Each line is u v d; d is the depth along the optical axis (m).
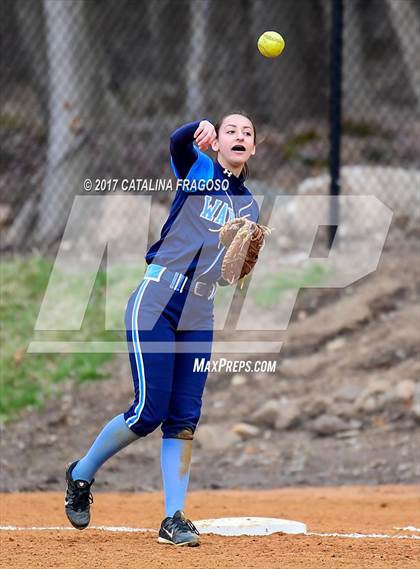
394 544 17.83
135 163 57.94
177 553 16.31
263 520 20.34
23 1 69.69
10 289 44.25
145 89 76.00
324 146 64.06
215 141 17.38
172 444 17.62
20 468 33.59
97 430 36.41
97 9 74.06
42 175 55.59
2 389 38.81
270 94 76.81
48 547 17.14
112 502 27.44
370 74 81.50
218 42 77.88
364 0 83.75
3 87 70.31
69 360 40.78
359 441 34.47
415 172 50.62
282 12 77.62
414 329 40.19
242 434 35.66
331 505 26.16
